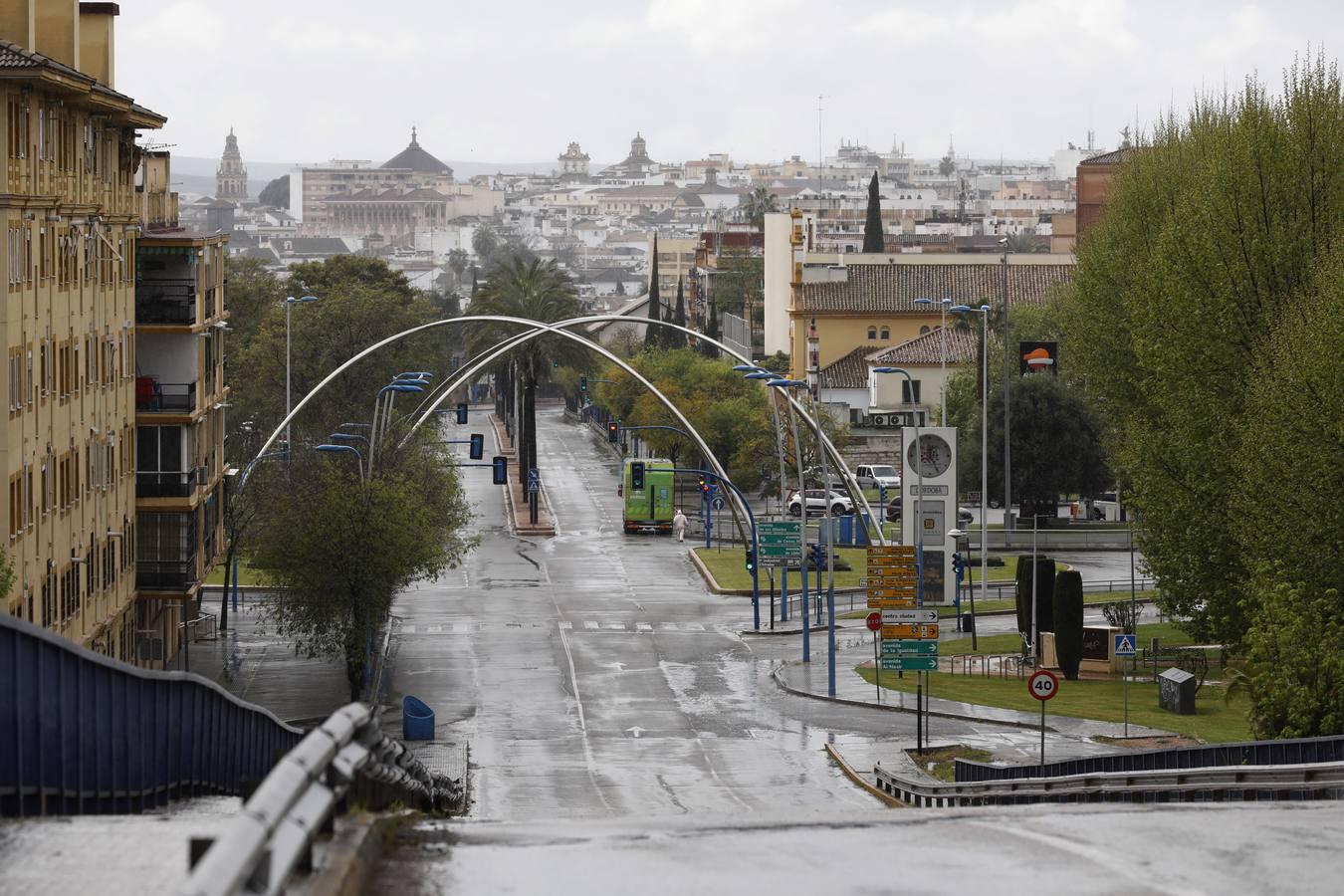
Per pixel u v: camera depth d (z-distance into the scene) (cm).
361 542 8581
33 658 2033
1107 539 14400
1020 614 9800
